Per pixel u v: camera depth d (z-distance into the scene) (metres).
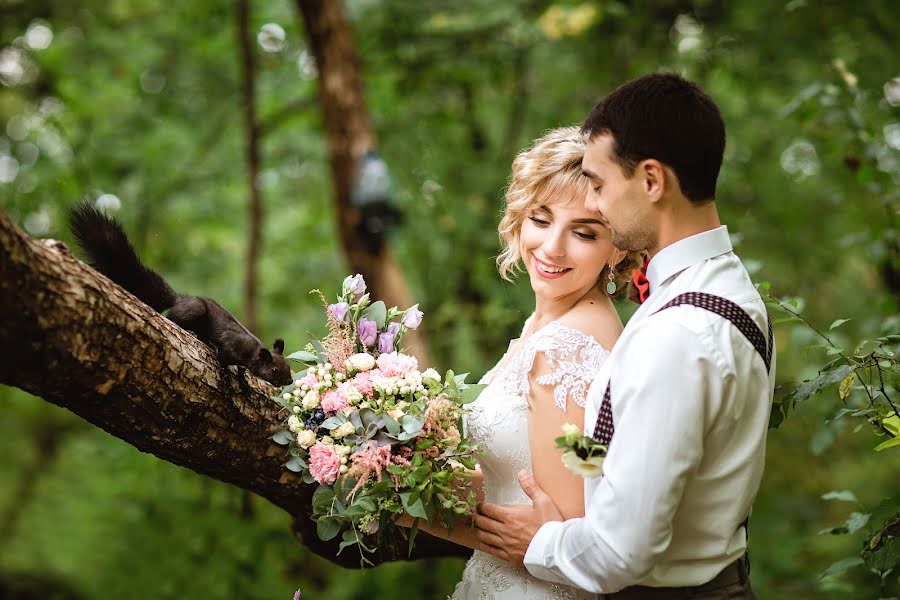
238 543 5.54
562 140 2.22
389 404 2.04
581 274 2.17
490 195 6.93
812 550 5.59
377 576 6.07
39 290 1.66
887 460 5.91
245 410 2.20
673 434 1.57
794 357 5.67
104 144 7.23
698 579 1.67
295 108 6.87
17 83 7.12
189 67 7.84
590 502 1.77
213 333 2.41
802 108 3.62
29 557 6.45
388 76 7.00
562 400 1.98
